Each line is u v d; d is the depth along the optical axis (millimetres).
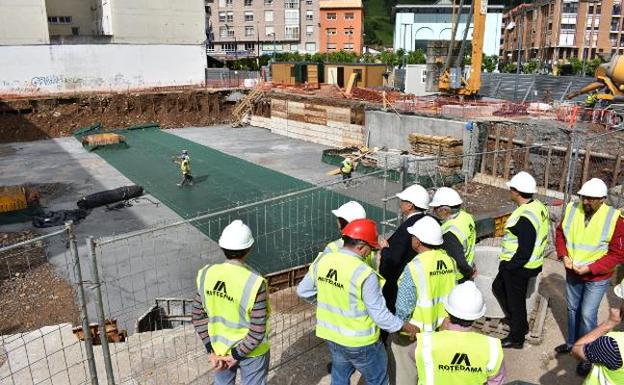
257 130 39188
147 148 31438
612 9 79688
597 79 24438
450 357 3123
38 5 43281
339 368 4023
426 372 3191
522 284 5207
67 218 17984
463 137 21281
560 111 22547
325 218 16219
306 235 14984
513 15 102375
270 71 46875
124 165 26812
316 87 37531
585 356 3076
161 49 49156
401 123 25234
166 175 24500
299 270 8914
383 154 22859
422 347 3182
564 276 7352
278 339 5797
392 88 39406
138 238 15727
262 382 3971
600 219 4922
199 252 14602
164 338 5957
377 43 139125
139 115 40344
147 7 51188
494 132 20188
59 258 14352
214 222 16938
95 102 38781
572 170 9039
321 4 97188
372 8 165625
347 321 3799
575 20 81188
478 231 9797
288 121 35938
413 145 23000
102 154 29750
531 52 92500
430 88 30625
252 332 3592
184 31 53375
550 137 18312
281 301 6961
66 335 6000
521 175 5176
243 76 55531
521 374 5145
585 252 5012
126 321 10625
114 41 50125
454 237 4805
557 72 66125
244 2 94500
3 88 42562
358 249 3814
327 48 99000
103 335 4312
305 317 6383
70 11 54562
